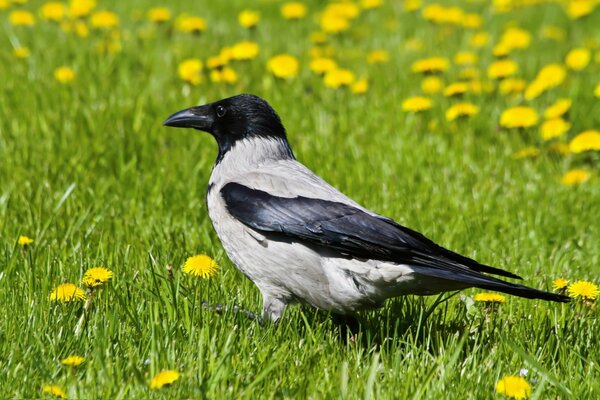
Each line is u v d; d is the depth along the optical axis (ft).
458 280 24.21
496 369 23.81
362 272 25.46
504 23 71.00
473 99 50.34
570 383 23.53
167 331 24.09
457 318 28.48
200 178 38.99
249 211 26.35
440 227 35.73
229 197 27.07
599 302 29.32
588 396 23.12
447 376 22.82
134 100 46.80
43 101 46.44
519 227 36.29
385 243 24.97
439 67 49.93
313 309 28.27
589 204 38.27
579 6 66.74
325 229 25.53
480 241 34.86
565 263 32.94
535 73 56.08
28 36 59.52
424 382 22.00
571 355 25.11
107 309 25.44
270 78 51.93
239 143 29.17
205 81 51.39
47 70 51.83
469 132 45.83
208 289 27.73
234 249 27.30
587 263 33.68
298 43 62.69
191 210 36.11
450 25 68.08
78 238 32.71
